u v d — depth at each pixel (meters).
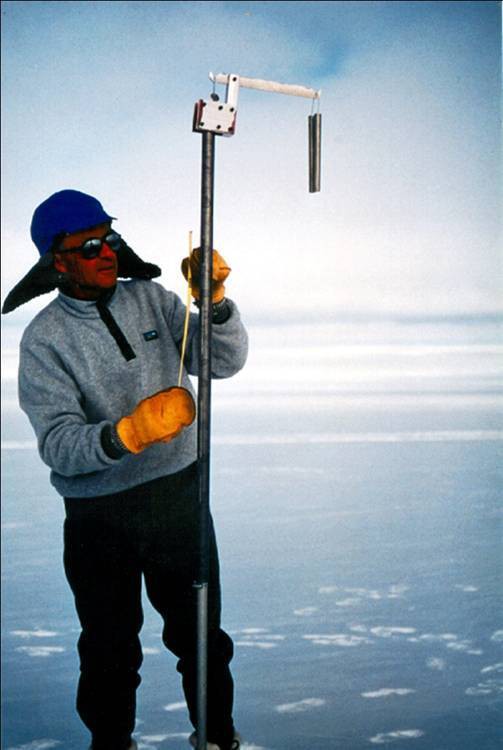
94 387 1.57
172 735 2.23
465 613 3.26
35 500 5.82
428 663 2.75
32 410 1.54
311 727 2.27
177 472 1.62
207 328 1.48
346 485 5.77
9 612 3.54
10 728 2.42
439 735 2.19
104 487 1.57
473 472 6.00
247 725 2.28
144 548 1.60
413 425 7.82
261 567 4.01
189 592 1.61
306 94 1.53
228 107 1.47
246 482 5.98
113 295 1.62
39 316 1.59
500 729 2.23
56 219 1.54
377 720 2.29
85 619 1.61
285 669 2.73
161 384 1.62
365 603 3.42
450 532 4.50
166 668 2.77
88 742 2.33
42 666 2.94
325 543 4.38
